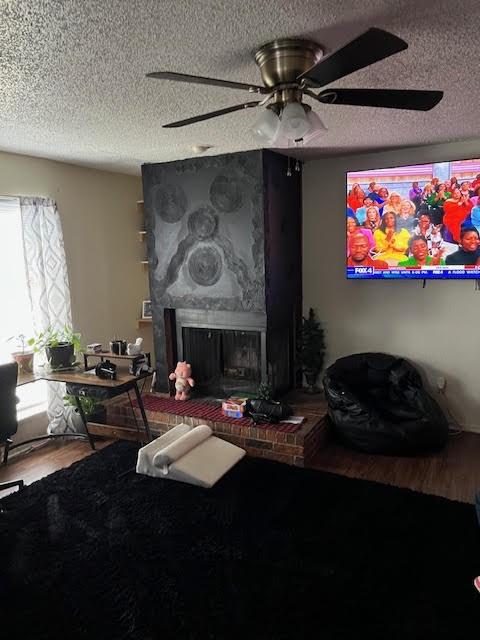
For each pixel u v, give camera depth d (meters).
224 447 3.25
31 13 1.43
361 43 1.27
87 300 4.16
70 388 3.27
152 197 3.88
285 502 2.72
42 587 2.08
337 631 1.81
